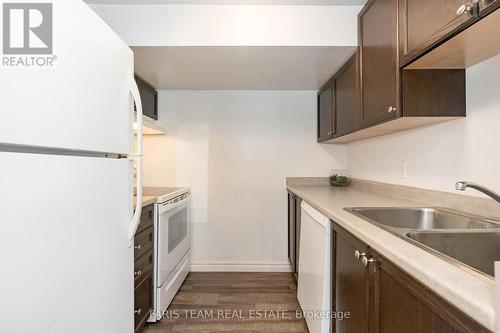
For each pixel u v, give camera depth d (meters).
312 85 2.84
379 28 1.57
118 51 1.13
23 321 0.67
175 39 1.87
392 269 0.89
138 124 1.25
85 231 0.90
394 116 1.42
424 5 1.16
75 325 0.85
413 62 1.29
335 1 1.84
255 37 1.87
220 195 3.05
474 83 1.32
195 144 3.04
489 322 0.50
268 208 3.05
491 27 0.95
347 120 2.13
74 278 0.85
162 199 2.07
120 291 1.15
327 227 1.52
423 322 0.73
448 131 1.49
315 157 3.05
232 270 3.04
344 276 1.32
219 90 3.03
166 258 2.16
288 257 3.03
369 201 1.78
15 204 0.66
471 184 1.05
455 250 1.02
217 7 1.88
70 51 0.82
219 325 2.00
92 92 0.94
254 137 3.05
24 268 0.68
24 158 0.68
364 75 1.79
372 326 1.04
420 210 1.50
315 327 1.66
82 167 0.89
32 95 0.70
